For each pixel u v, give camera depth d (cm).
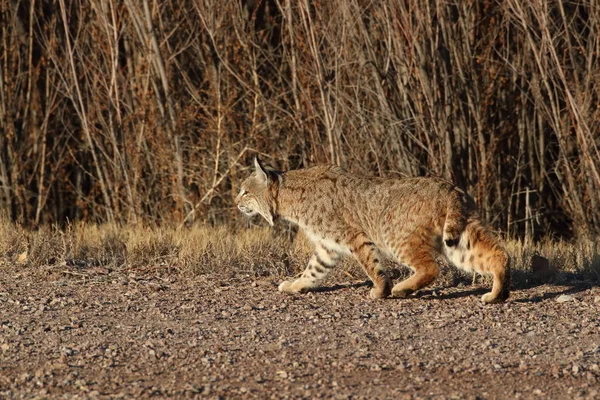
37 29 3052
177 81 2864
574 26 2641
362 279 1661
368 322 1338
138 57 2817
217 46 2659
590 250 1859
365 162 2494
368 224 1506
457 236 1416
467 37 2583
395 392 998
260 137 2706
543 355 1153
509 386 1022
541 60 2480
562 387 1017
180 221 2634
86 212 3070
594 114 2489
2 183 3058
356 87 2402
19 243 1930
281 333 1276
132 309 1430
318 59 2370
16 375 1084
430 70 2477
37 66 3052
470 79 2597
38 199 3020
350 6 2461
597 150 2417
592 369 1084
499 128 2777
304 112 2598
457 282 1614
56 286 1602
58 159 3138
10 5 3011
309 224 1548
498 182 2734
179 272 1728
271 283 1630
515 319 1345
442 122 2475
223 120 2688
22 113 3095
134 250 1844
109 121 2695
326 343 1217
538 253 1792
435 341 1223
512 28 2741
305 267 1736
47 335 1270
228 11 2722
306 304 1466
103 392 1012
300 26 2564
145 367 1112
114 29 2611
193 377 1067
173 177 2733
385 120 2469
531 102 2714
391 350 1180
